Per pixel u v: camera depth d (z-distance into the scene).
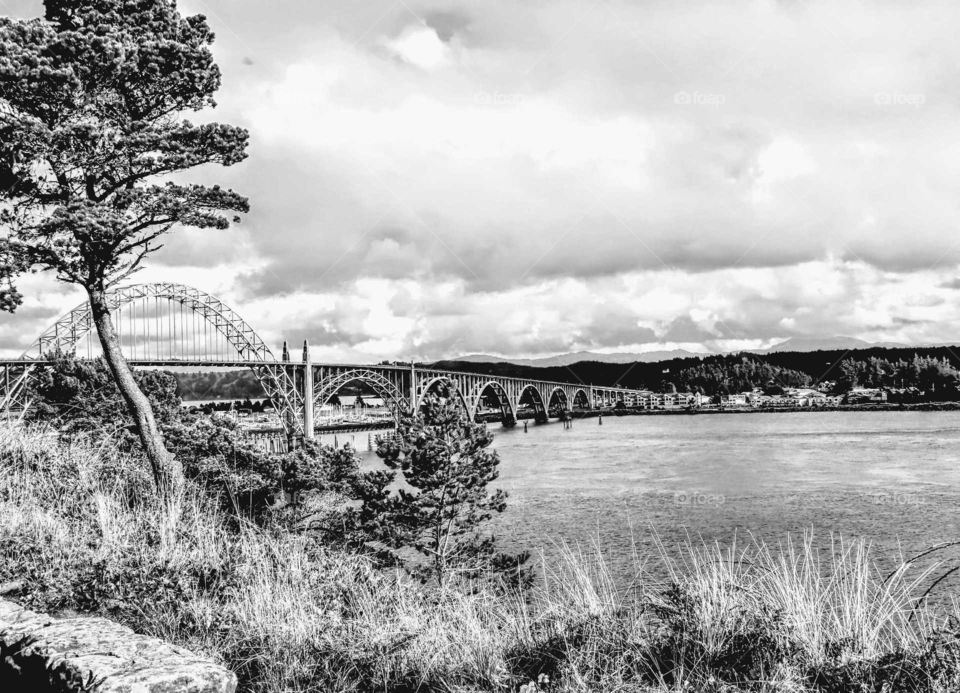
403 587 7.93
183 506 11.19
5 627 4.63
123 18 19.69
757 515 44.19
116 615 6.48
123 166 19.20
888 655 4.83
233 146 19.91
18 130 16.66
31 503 9.78
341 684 5.19
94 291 19.12
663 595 5.98
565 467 77.56
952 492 52.09
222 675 4.12
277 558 8.17
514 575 13.74
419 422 21.11
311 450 20.02
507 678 5.07
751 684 4.73
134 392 18.75
